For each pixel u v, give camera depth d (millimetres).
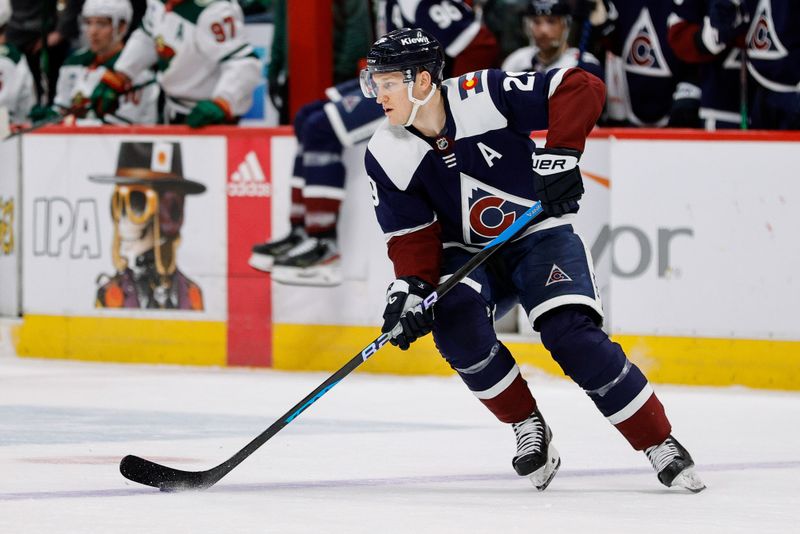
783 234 21078
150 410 18641
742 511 10922
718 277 21375
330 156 22828
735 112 23219
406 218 12430
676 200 21500
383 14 24812
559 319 12000
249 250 23891
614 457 14469
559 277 12047
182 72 25672
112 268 24922
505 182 12211
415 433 16328
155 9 25812
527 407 12312
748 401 19734
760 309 21234
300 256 23094
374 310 23203
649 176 21578
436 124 11992
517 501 11398
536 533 9766
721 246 21344
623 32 24188
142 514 10445
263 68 28172
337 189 22953
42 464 13555
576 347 11891
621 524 10203
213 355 24250
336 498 11445
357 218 23188
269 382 22078
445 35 22859
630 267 21734
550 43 23562
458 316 12086
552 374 22234
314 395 12211
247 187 23844
